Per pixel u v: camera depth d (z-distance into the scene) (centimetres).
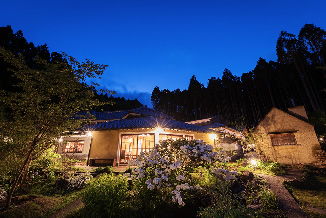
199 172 702
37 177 848
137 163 593
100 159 1376
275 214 500
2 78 2214
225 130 2281
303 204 585
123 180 587
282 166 1150
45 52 3600
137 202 518
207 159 553
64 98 679
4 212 526
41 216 546
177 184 527
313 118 1730
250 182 716
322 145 1330
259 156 1408
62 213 557
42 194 737
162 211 487
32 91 629
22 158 635
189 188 499
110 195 496
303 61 3616
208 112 5856
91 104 729
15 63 616
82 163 1368
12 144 595
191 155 581
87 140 1436
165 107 6844
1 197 614
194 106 6247
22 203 615
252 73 4997
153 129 1404
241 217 377
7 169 656
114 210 474
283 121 1398
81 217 499
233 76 5506
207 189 565
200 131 1587
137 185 542
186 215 479
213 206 479
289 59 3797
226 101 5444
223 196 466
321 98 3341
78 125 717
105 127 1440
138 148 1589
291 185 772
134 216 468
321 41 3344
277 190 670
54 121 632
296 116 1360
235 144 1686
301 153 1284
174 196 474
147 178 536
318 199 628
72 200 665
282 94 4119
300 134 1319
